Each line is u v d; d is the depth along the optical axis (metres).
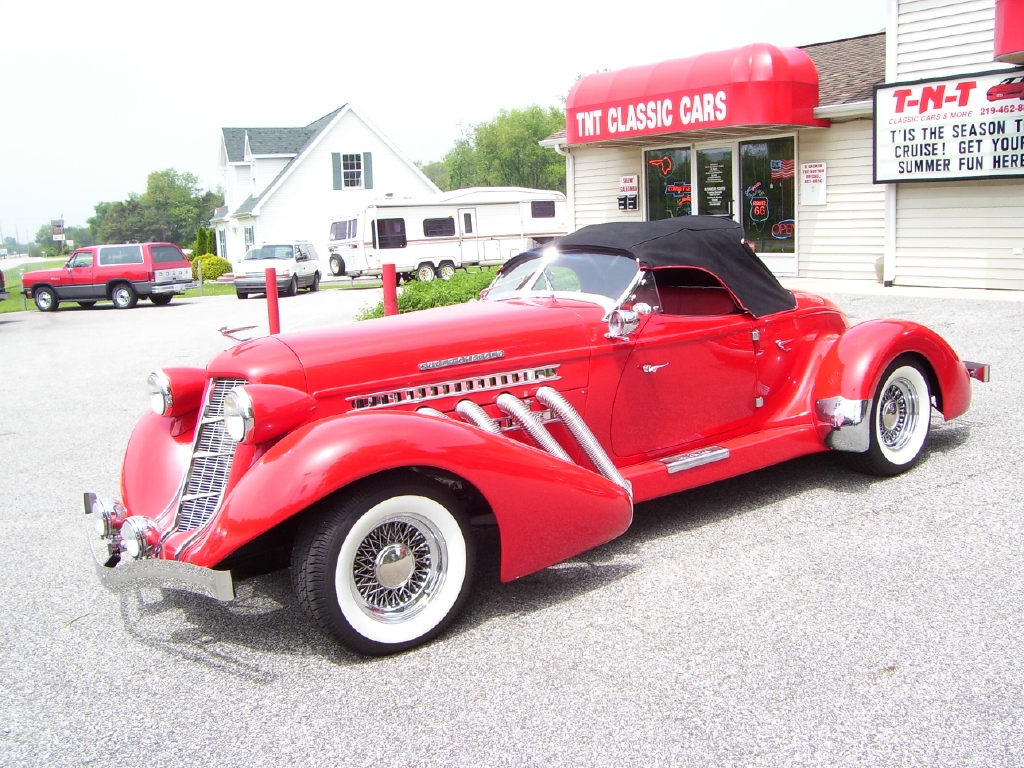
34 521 5.63
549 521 3.77
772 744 2.79
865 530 4.51
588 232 5.06
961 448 5.73
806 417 5.14
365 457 3.31
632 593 3.96
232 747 2.96
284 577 4.51
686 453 4.75
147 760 2.91
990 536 4.32
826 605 3.70
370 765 2.81
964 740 2.75
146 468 4.35
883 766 2.65
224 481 3.85
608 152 16.73
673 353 4.70
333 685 3.33
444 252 28.36
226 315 20.53
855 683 3.10
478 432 3.67
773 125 12.91
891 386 5.24
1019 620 3.48
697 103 13.02
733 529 4.66
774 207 14.46
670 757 2.75
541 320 4.38
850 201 13.43
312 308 20.55
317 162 37.94
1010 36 10.07
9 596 4.42
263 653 3.65
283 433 3.66
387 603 3.54
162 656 3.68
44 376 12.12
